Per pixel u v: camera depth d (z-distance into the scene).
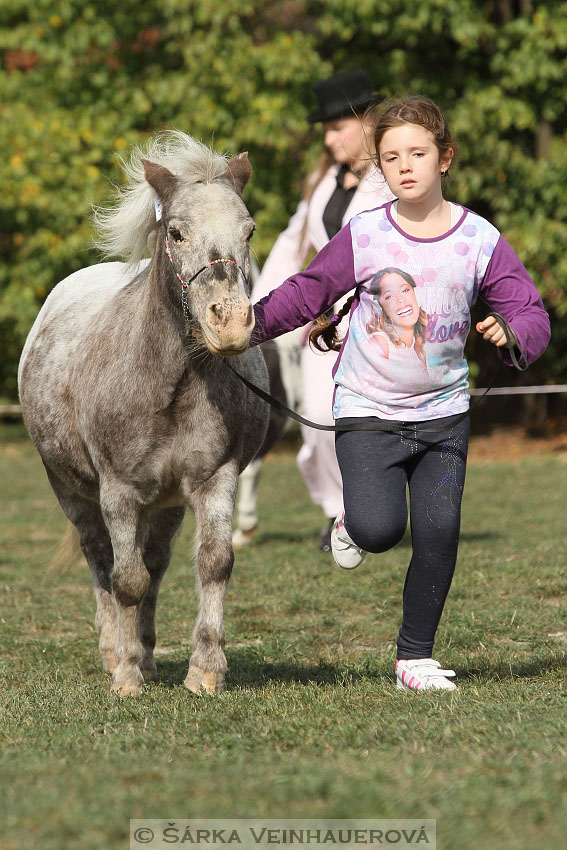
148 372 7.84
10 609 12.12
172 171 7.74
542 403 29.31
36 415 9.56
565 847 4.67
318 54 26.36
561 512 17.98
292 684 8.21
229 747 6.41
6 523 18.45
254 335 7.60
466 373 7.65
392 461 7.52
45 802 5.27
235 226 7.29
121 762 6.00
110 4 26.81
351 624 10.80
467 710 6.97
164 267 7.67
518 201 26.05
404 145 7.21
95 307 9.50
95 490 9.28
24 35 26.98
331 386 13.53
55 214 26.31
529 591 11.95
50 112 26.97
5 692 8.35
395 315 7.37
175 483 8.11
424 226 7.41
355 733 6.51
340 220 12.98
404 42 26.91
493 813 5.05
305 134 26.59
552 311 27.09
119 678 8.18
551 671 8.51
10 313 26.72
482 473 23.06
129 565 8.09
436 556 7.70
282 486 22.41
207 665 7.95
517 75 25.09
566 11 24.88
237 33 26.16
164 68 27.58
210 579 7.98
